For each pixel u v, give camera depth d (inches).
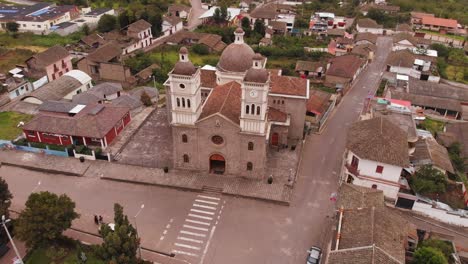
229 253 1894.7
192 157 2389.3
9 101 3348.9
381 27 5492.1
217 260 1855.3
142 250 1899.6
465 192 2250.2
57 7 5664.4
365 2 6707.7
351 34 5295.3
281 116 2640.3
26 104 3297.2
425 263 1664.6
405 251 1779.0
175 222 2076.8
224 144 2292.1
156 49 4660.4
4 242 1883.6
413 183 2250.2
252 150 2277.3
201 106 2421.3
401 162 2114.9
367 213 1747.0
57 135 2637.8
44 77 3693.4
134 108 3144.7
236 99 2426.2
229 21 5428.2
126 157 2561.5
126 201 2220.7
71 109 2893.7
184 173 2423.7
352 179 2290.8
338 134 2974.9
